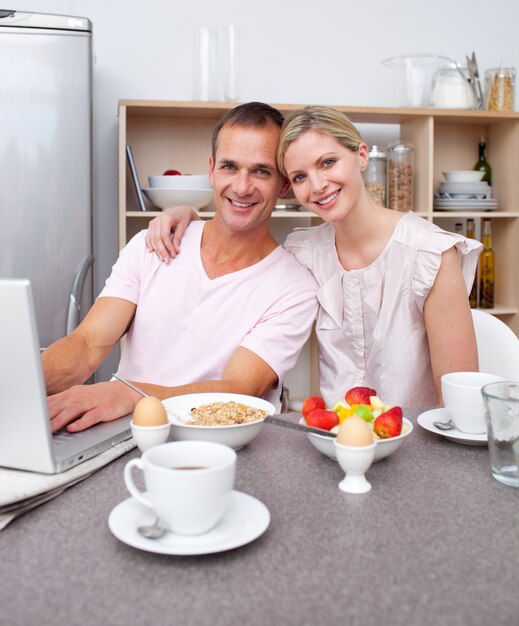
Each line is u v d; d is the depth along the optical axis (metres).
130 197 3.08
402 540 0.78
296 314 1.68
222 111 2.91
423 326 1.71
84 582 0.69
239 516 0.81
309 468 1.00
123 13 3.02
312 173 1.53
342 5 3.20
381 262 1.68
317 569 0.71
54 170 2.55
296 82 3.19
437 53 3.31
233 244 1.70
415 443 1.12
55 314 2.59
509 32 3.37
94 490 0.92
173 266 1.73
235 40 2.89
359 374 1.79
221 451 0.82
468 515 0.84
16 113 2.52
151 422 0.99
